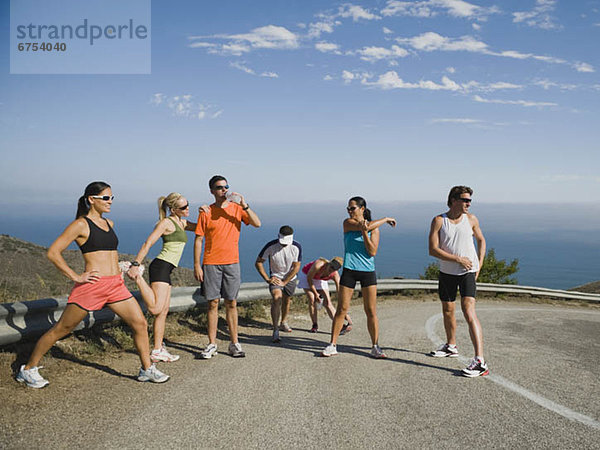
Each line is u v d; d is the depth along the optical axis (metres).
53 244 4.01
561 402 4.18
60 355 5.11
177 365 5.38
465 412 3.88
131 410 3.78
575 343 7.54
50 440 3.13
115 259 4.39
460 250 5.64
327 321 9.35
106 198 4.26
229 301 5.90
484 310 12.35
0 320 4.65
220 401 4.07
